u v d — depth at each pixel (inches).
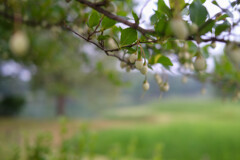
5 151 123.3
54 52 178.9
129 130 486.3
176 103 1393.9
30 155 112.3
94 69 161.5
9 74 495.8
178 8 36.6
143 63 47.6
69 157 117.8
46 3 88.0
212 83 106.3
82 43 128.1
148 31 43.5
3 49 132.6
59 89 706.8
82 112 1219.2
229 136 391.2
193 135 409.1
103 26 47.6
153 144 343.0
